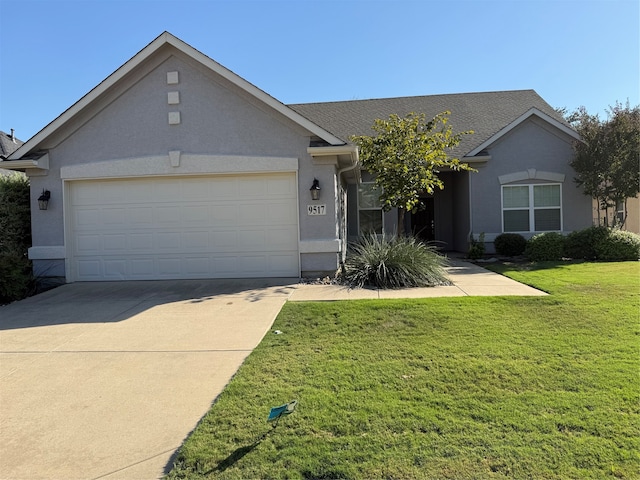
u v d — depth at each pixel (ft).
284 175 33.47
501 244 47.88
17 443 11.12
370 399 12.53
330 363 15.38
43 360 16.94
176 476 9.50
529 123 50.06
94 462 10.23
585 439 10.20
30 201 35.40
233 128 33.14
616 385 12.90
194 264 34.06
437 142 39.09
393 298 24.76
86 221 34.42
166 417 12.28
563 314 20.53
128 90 33.47
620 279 29.40
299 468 9.54
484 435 10.51
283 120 32.86
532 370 14.16
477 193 50.42
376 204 54.29
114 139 33.63
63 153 33.86
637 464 9.29
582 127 48.14
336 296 26.17
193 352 17.40
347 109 63.36
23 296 29.17
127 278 34.32
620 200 46.60
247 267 33.86
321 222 33.04
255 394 13.15
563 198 50.19
